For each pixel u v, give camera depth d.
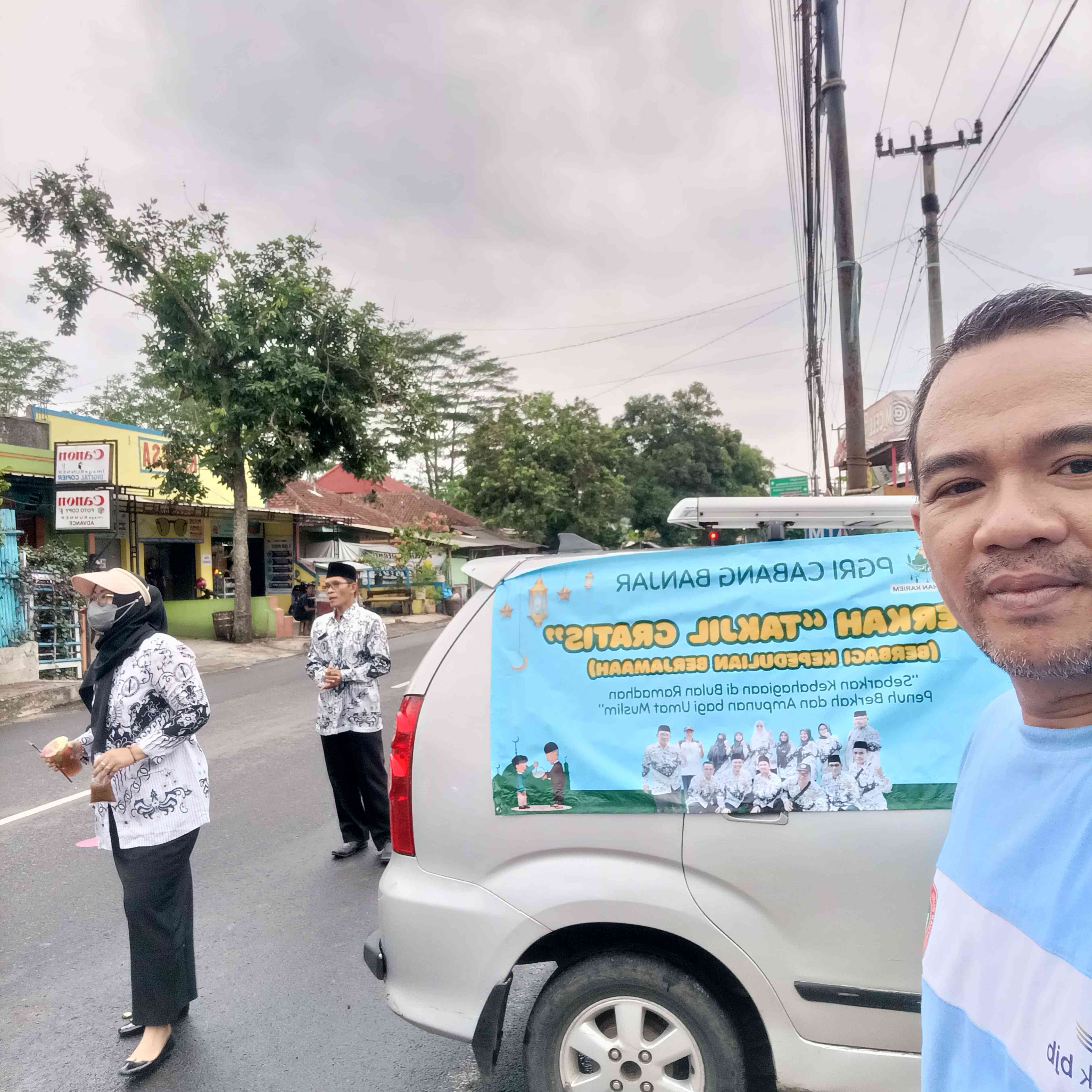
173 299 15.91
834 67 9.33
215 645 17.95
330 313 17.31
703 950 2.26
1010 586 0.91
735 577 2.34
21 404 32.06
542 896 2.29
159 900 3.07
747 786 2.21
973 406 0.94
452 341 50.03
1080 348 0.91
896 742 2.16
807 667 2.24
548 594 2.47
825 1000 2.13
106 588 3.12
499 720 2.42
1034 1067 0.87
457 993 2.37
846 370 9.51
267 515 22.73
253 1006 3.49
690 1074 2.28
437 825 2.43
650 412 45.41
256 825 5.85
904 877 2.09
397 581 26.44
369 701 5.08
